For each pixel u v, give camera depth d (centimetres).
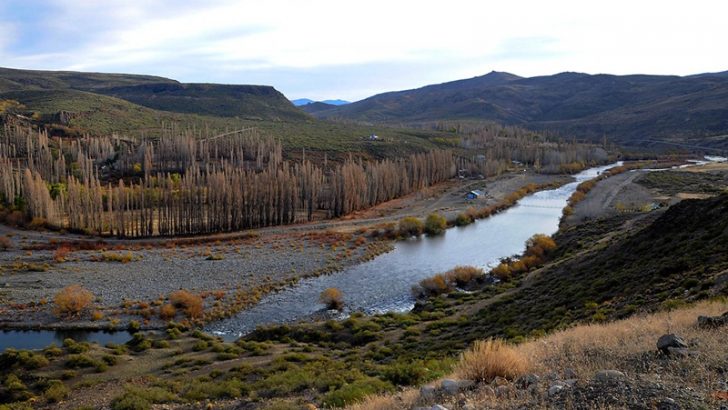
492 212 9962
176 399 2059
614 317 2252
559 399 883
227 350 3359
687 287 2267
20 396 2458
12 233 7856
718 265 2369
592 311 2533
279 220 9450
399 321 3925
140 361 3119
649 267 2956
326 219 9769
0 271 5694
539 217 9450
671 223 3538
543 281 4031
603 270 3488
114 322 4278
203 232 8650
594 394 866
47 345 3822
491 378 1148
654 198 9481
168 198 8681
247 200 9144
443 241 7719
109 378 2706
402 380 1692
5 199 9194
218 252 6962
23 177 9612
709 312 1570
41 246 7144
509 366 1163
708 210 3347
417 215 9781
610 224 6038
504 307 3619
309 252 6938
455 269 5344
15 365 2883
